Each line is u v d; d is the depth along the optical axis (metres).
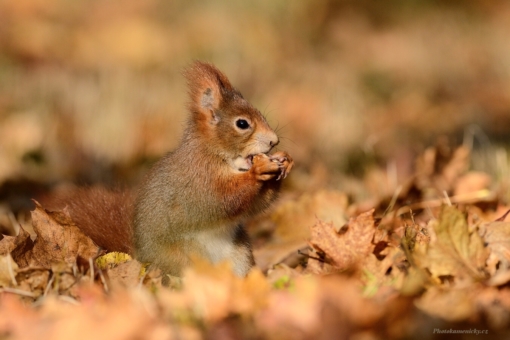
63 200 8.94
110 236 8.44
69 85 19.75
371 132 17.41
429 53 24.45
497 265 6.65
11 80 20.80
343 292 5.68
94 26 26.66
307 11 26.77
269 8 26.52
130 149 15.82
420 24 26.88
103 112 17.25
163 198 8.12
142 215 8.23
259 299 5.88
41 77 21.22
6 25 25.72
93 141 16.00
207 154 8.21
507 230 7.02
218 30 25.41
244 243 8.38
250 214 8.33
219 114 8.28
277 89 21.16
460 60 23.84
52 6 27.58
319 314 5.48
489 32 25.64
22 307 6.00
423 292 5.88
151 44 24.88
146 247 8.16
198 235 8.14
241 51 24.08
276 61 23.67
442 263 6.38
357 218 7.21
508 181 10.77
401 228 7.92
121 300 5.79
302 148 16.12
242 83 21.75
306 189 12.22
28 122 16.73
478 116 18.98
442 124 18.47
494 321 5.53
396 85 22.31
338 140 16.50
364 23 26.92
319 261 7.30
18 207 11.80
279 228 9.59
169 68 22.34
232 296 5.91
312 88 21.14
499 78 22.69
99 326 5.55
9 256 6.52
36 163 14.78
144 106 17.98
